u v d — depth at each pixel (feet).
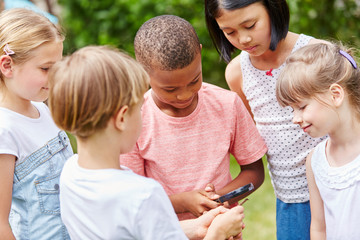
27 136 7.21
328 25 18.15
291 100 6.68
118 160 5.62
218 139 7.68
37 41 6.93
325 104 6.50
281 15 7.88
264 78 8.49
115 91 5.27
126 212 5.23
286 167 8.52
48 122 7.67
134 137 5.62
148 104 7.72
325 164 6.86
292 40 8.41
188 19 19.52
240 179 7.89
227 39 8.72
